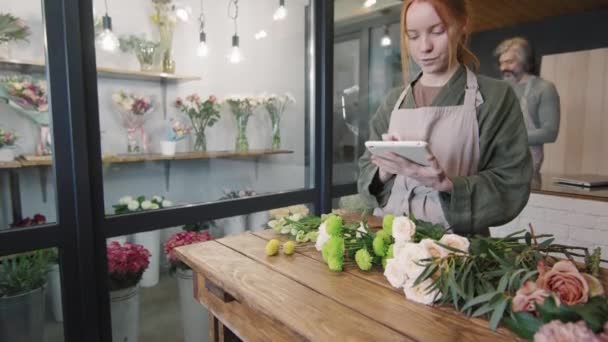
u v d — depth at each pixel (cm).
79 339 176
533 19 341
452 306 71
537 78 344
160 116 246
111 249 196
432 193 115
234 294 84
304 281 84
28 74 170
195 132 260
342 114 299
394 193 125
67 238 170
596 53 314
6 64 170
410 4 110
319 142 278
